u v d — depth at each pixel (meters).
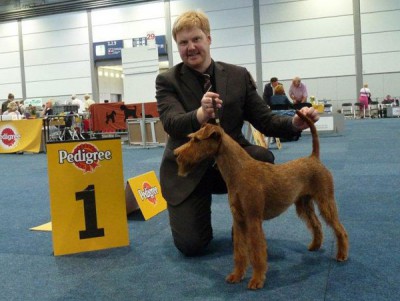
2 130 10.50
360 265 2.34
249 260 2.20
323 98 18.08
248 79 2.77
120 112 10.68
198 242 2.58
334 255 2.53
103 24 19.66
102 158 2.89
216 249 2.78
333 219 2.35
